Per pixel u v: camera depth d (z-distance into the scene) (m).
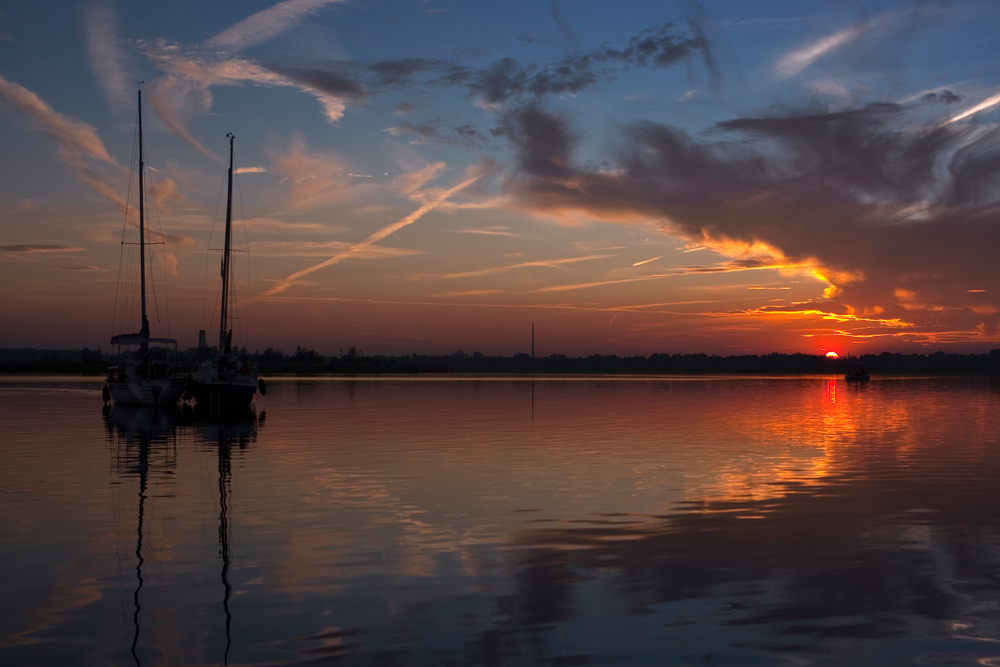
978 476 20.34
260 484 18.78
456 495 17.34
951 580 10.86
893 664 8.02
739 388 91.81
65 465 22.09
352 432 31.89
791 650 8.38
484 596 10.16
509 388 83.19
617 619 9.30
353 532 13.73
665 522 14.59
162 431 32.38
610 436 30.45
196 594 10.24
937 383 128.00
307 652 8.32
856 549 12.56
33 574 11.14
